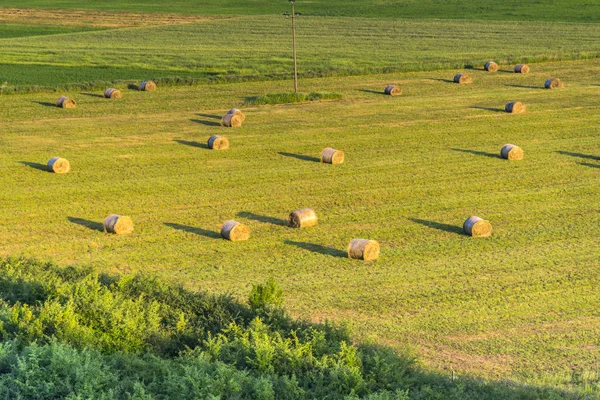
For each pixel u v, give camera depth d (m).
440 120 81.75
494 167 64.12
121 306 31.42
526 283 41.00
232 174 62.44
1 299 31.88
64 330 28.55
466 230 48.47
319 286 40.56
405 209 53.66
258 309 33.53
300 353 28.08
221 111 87.12
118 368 26.22
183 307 34.19
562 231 49.09
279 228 49.97
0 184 58.78
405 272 42.56
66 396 22.53
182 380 24.05
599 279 41.53
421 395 26.27
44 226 49.97
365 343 30.92
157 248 46.28
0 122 80.31
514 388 28.64
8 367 24.64
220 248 46.41
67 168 62.41
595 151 69.31
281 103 91.31
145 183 59.75
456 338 34.91
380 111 86.38
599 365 32.56
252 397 24.58
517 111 84.81
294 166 64.81
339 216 52.25
